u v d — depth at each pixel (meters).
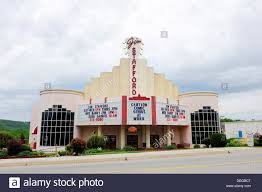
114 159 23.84
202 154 27.81
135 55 43.28
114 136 40.19
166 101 39.38
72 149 29.31
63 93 40.66
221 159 21.48
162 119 38.03
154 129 41.75
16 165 21.20
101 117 37.47
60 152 29.67
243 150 32.28
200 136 43.59
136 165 18.48
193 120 44.41
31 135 43.19
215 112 44.97
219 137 39.31
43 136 39.19
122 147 37.47
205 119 44.31
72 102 40.94
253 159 21.12
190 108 44.91
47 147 38.59
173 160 21.72
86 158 24.08
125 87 42.78
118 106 36.91
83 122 39.03
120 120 36.41
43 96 41.06
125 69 43.38
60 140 39.00
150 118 36.94
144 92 42.50
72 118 40.41
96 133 40.47
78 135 40.25
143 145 39.28
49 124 39.56
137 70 42.75
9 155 28.66
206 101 45.00
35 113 44.31
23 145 30.53
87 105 39.22
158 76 46.16
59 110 40.03
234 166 16.62
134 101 37.03
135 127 38.97
